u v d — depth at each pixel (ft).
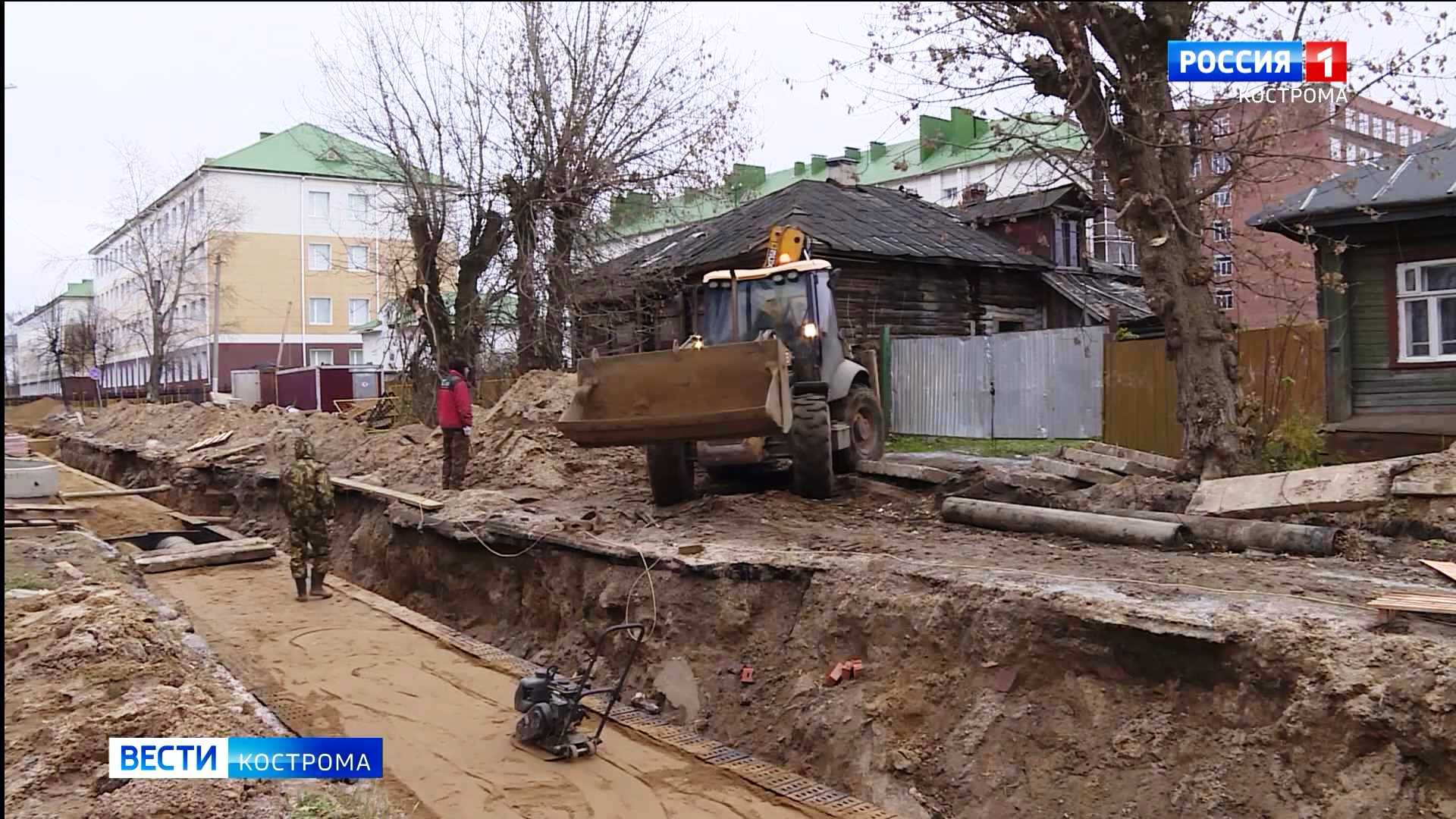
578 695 20.68
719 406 28.58
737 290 35.81
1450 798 13.83
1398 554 22.74
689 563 26.32
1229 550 24.36
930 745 19.71
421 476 46.98
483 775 18.83
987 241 76.48
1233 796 15.74
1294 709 15.53
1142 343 46.34
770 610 24.61
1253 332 40.09
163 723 15.70
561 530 31.30
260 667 25.17
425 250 70.90
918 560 23.43
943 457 46.62
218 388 142.31
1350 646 15.46
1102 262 88.89
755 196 109.19
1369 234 37.37
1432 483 23.62
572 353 71.87
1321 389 38.37
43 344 210.18
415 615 30.83
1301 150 38.24
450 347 71.72
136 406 99.66
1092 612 18.30
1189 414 31.32
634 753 20.71
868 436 38.93
